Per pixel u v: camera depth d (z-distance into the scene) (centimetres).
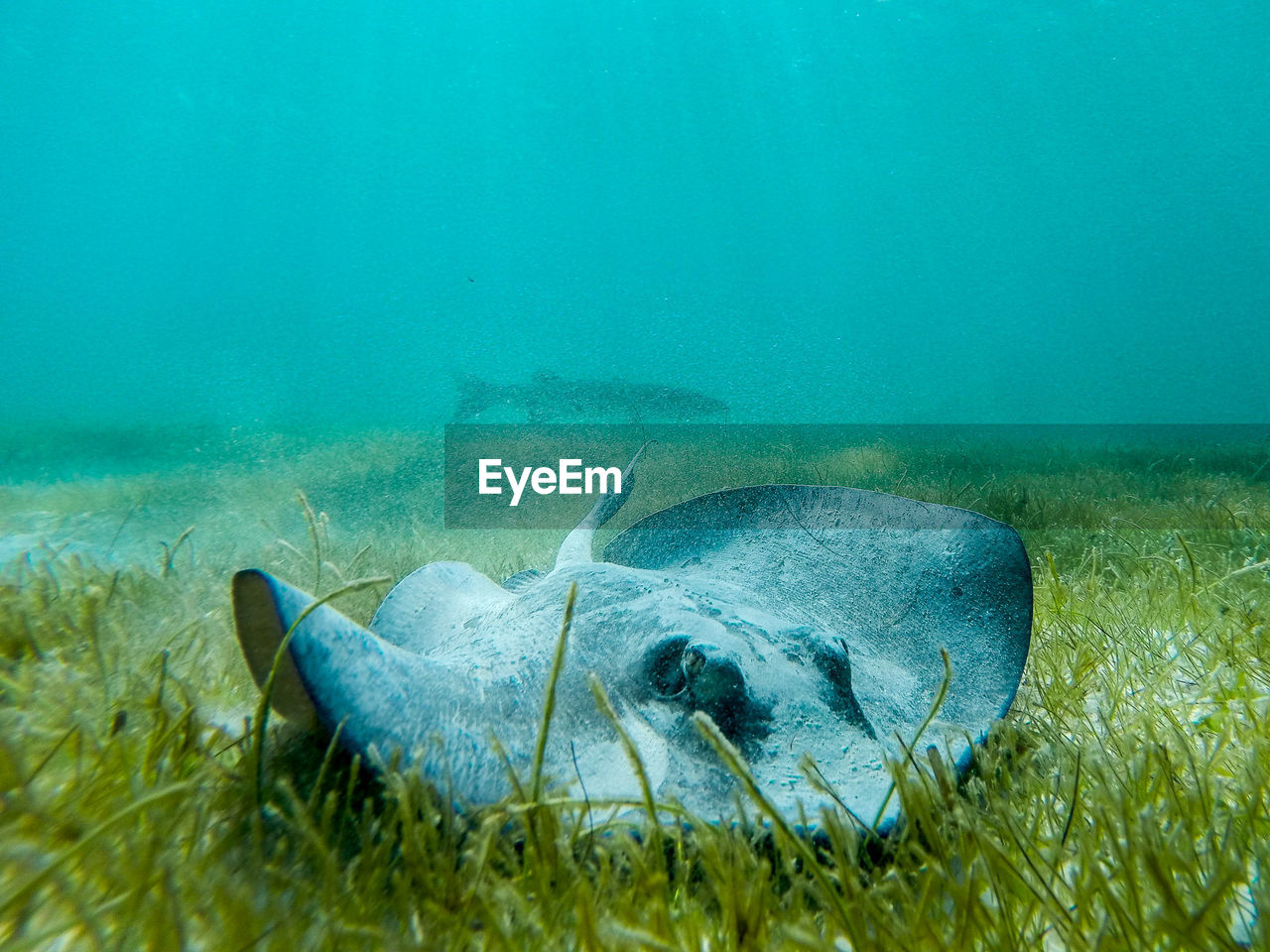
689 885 135
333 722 136
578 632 184
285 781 128
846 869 121
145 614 276
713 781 141
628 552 310
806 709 157
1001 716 185
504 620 213
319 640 142
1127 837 133
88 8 6353
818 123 7519
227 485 809
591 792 139
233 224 8394
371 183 8331
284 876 123
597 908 121
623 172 8131
